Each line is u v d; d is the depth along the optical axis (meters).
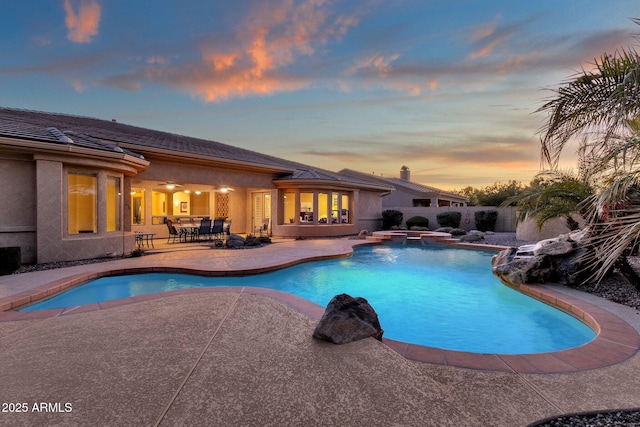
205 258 11.55
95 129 14.23
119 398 2.84
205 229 16.20
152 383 3.11
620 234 2.95
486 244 17.02
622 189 3.09
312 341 4.22
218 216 20.84
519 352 5.66
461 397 3.23
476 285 10.14
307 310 5.66
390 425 2.58
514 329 6.73
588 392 3.35
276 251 13.57
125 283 9.07
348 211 22.56
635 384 3.51
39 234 9.54
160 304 5.93
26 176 9.57
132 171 12.20
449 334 6.51
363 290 9.66
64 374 3.27
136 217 17.42
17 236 9.45
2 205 9.24
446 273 11.71
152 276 9.62
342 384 3.17
